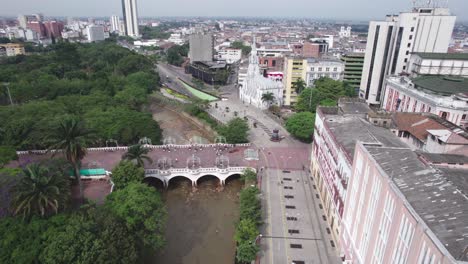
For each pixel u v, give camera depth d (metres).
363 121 92.56
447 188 45.62
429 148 79.44
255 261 72.31
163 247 78.56
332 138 86.31
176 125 173.50
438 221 40.22
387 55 172.25
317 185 103.88
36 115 129.62
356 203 64.94
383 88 176.00
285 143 139.62
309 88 176.25
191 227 90.88
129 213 69.88
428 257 38.34
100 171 98.94
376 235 54.03
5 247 57.06
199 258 79.12
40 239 59.19
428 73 146.50
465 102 103.31
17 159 99.25
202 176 116.12
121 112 137.50
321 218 89.00
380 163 56.16
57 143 75.56
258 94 195.12
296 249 76.62
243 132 133.62
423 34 161.12
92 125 123.88
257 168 114.62
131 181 87.00
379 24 172.00
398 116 101.12
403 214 45.25
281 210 91.56
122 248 61.59
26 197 63.12
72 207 79.19
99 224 64.25
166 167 110.56
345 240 70.56
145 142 129.75
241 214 82.31
